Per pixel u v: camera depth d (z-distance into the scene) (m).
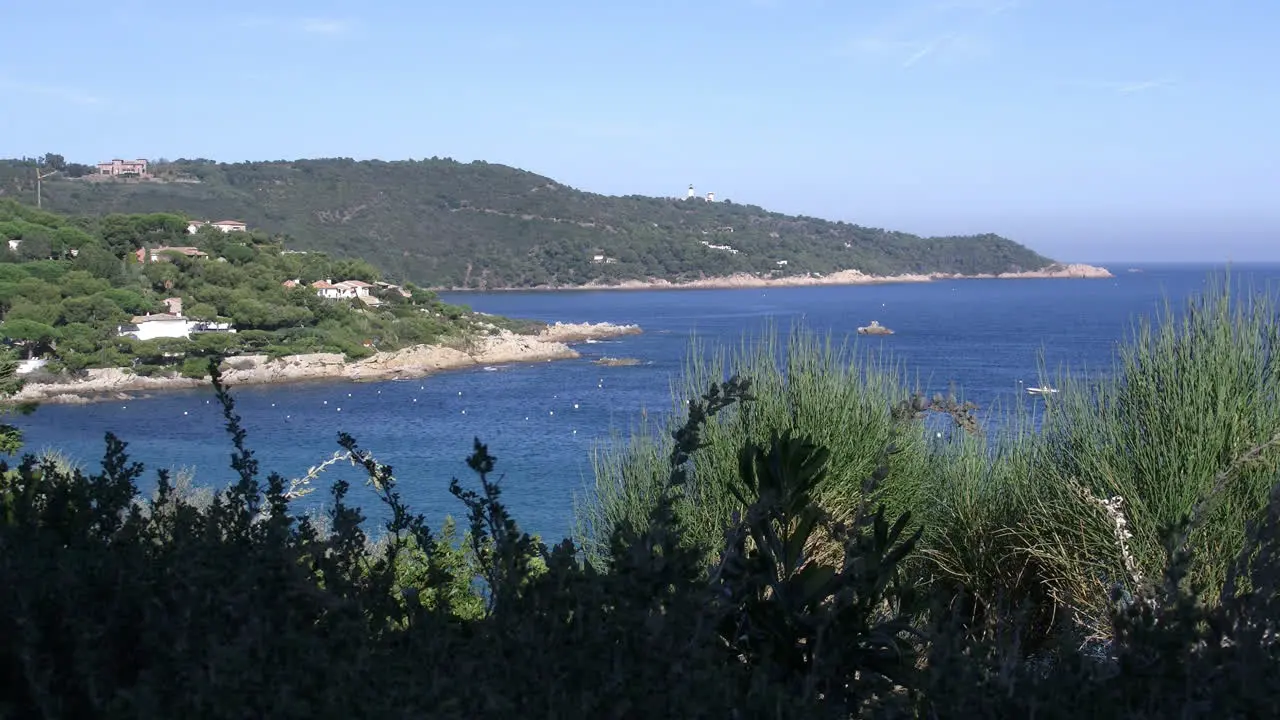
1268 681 1.49
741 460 2.46
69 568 1.85
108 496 2.37
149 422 51.97
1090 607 4.68
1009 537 5.71
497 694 1.48
